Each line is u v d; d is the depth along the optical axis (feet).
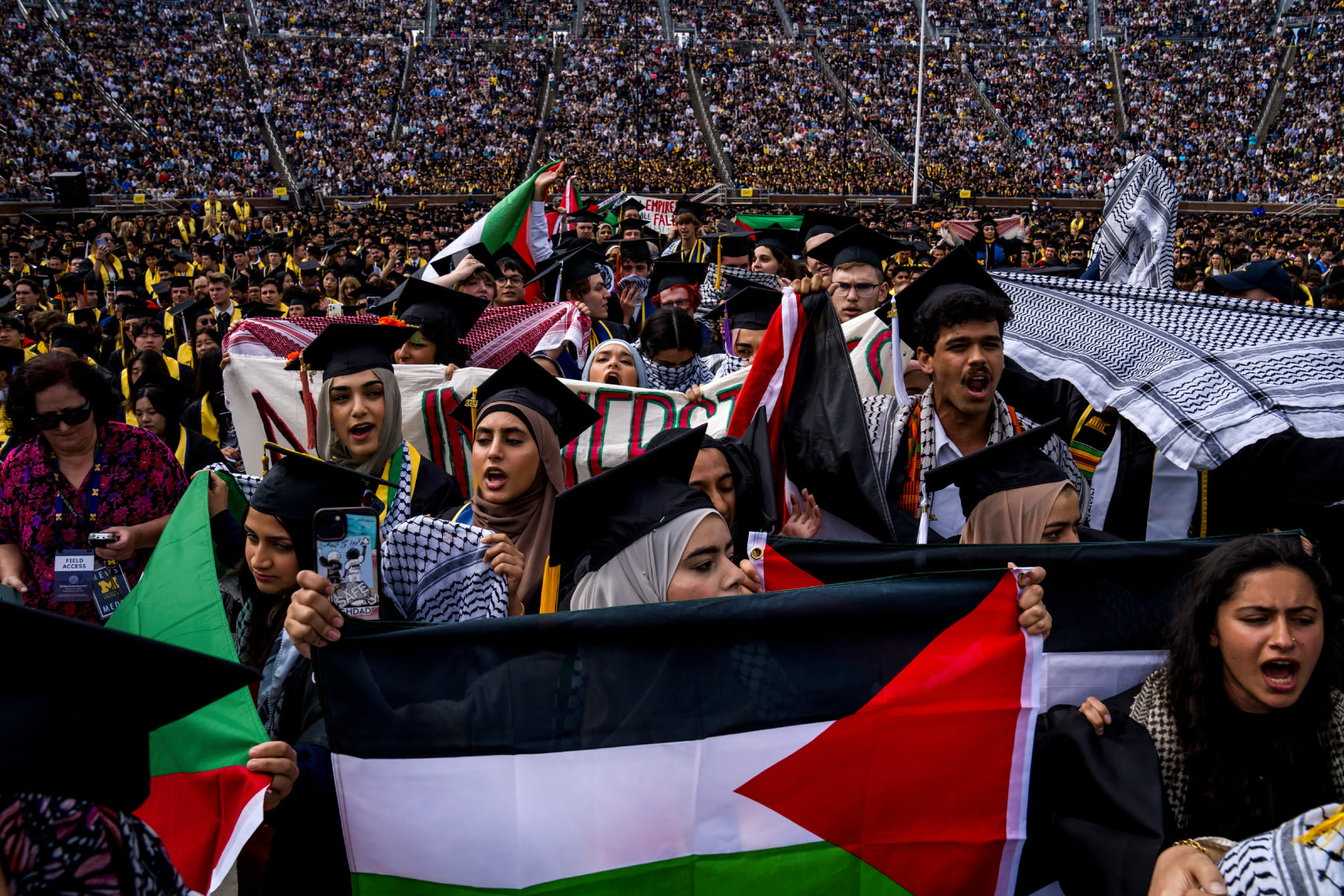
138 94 157.17
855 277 20.62
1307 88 181.88
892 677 9.04
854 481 13.03
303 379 16.24
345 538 9.01
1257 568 8.59
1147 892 8.32
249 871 9.00
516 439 13.04
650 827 8.74
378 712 8.49
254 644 11.46
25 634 5.88
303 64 173.27
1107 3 211.00
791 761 8.89
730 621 8.91
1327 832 7.16
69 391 14.62
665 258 31.63
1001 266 52.80
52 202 122.83
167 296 55.36
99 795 6.22
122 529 14.84
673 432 12.88
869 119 178.29
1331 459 14.30
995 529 11.41
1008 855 9.11
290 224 109.70
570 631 8.75
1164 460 15.31
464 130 165.48
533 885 8.60
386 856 8.56
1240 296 21.63
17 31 158.92
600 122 171.63
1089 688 10.12
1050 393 16.85
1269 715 8.83
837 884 8.97
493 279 24.93
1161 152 172.04
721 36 201.16
